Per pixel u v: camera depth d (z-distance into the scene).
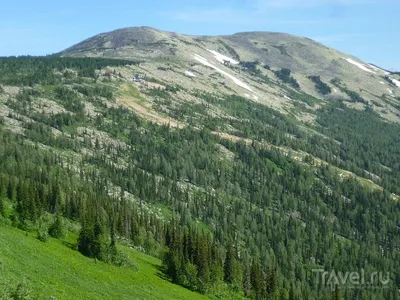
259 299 133.50
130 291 89.94
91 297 76.06
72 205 143.50
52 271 81.06
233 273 135.12
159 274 114.19
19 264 77.06
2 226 101.62
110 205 153.88
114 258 103.88
